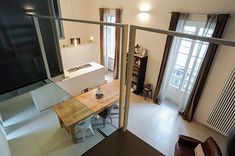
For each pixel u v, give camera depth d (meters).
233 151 0.51
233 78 2.76
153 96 4.55
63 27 5.30
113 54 5.82
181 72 3.93
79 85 4.21
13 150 2.28
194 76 3.50
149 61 4.43
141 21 4.29
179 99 4.20
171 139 3.30
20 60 1.90
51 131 2.46
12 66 1.84
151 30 0.71
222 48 2.92
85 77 4.29
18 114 2.59
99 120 1.65
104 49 5.79
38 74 2.16
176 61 3.88
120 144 0.95
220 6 2.81
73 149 2.00
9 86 1.89
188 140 2.67
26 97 2.48
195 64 3.40
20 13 1.76
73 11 5.38
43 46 2.09
